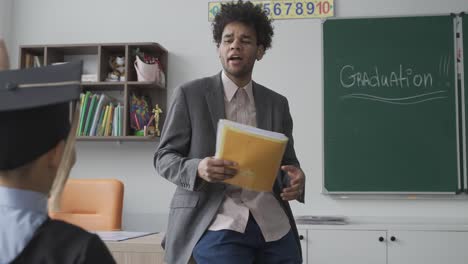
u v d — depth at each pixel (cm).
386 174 317
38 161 64
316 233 288
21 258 60
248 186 123
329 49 328
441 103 316
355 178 319
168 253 132
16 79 66
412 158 316
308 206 323
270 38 157
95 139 317
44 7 352
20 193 64
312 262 288
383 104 320
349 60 326
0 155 61
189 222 132
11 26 351
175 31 343
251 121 144
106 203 230
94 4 348
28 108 62
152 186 334
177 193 137
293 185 136
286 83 331
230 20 143
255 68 334
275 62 333
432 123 316
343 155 321
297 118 329
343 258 286
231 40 142
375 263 285
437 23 320
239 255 128
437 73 318
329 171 321
